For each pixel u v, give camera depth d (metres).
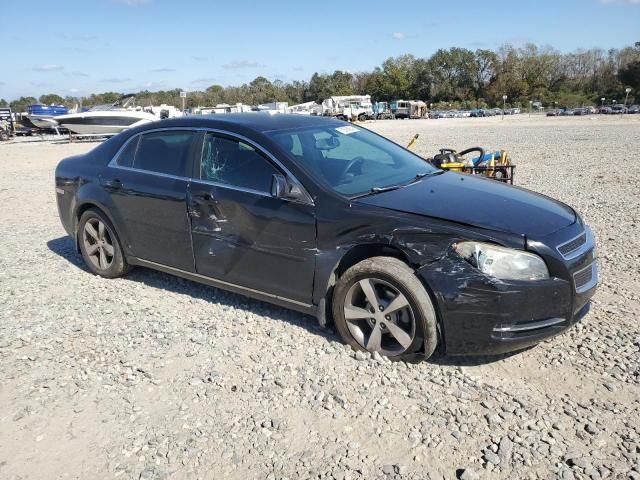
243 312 4.72
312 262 4.03
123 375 3.80
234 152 4.52
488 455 2.86
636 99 107.31
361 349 3.93
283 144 4.35
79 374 3.82
